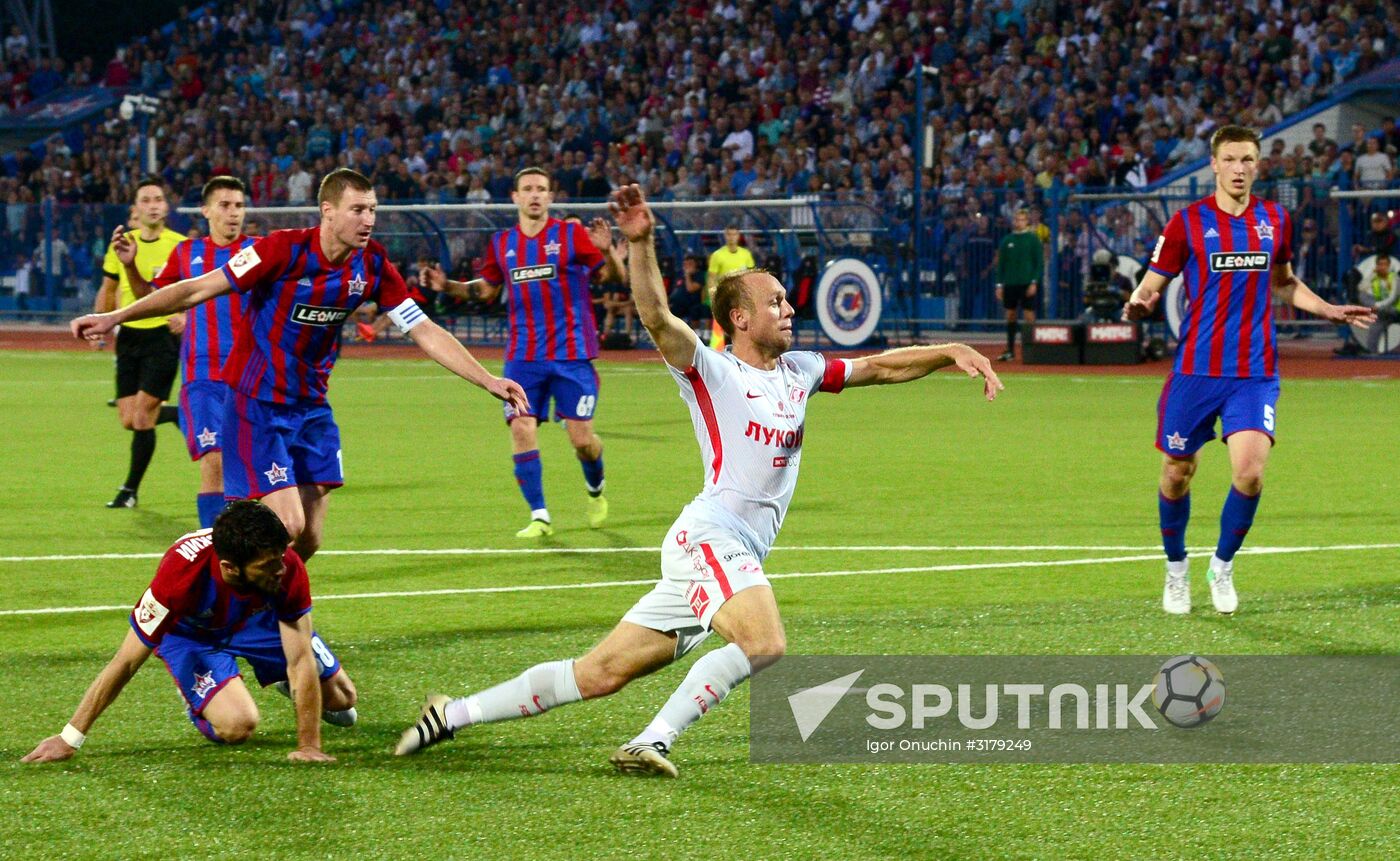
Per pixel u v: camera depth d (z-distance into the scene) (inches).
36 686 452.1
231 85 2979.8
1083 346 1721.2
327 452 510.9
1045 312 1897.1
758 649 351.6
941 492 838.5
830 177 2171.5
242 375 486.6
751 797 351.3
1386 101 1973.4
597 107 2564.0
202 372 628.7
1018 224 1745.8
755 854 315.9
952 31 2422.5
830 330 1861.5
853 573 617.0
